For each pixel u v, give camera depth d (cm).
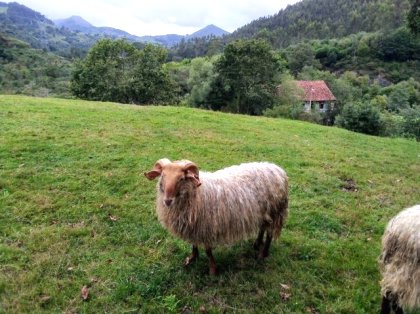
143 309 172
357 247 231
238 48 1739
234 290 187
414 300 144
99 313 169
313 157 432
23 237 220
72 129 448
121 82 1569
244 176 199
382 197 324
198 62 2088
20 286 180
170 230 188
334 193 321
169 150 398
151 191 293
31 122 463
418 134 907
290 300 182
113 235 231
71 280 187
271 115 1567
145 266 203
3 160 330
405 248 146
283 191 208
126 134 444
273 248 225
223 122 598
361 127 837
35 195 271
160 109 669
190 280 192
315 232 248
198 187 180
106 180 306
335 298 186
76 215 250
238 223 191
